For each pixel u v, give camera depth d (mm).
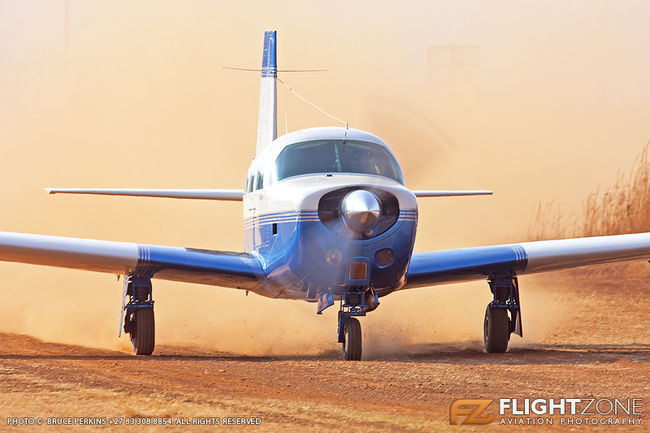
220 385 27469
